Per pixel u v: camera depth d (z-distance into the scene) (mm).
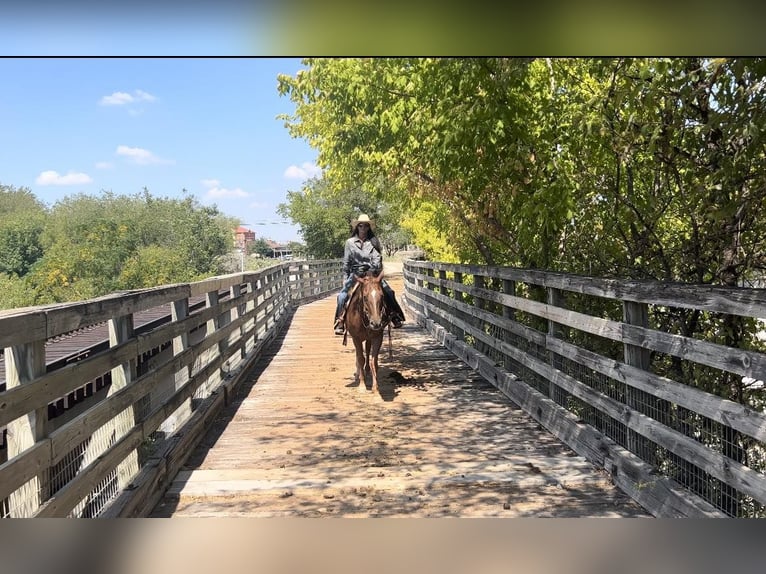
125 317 4652
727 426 3762
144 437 4773
